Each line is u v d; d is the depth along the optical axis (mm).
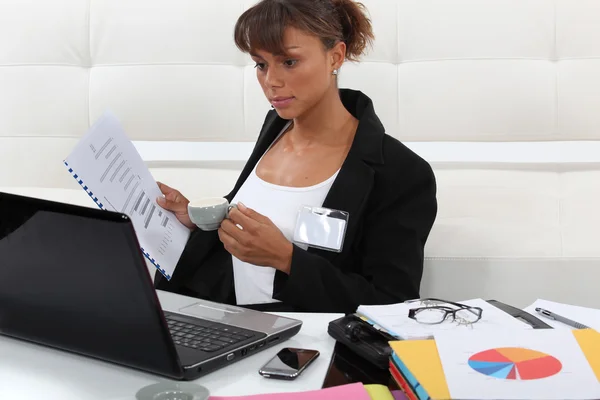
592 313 1224
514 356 958
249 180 1762
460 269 2021
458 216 2139
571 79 2305
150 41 2453
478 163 2324
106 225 864
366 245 1643
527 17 2314
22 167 2508
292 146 1741
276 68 1542
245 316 1199
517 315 1186
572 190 2223
